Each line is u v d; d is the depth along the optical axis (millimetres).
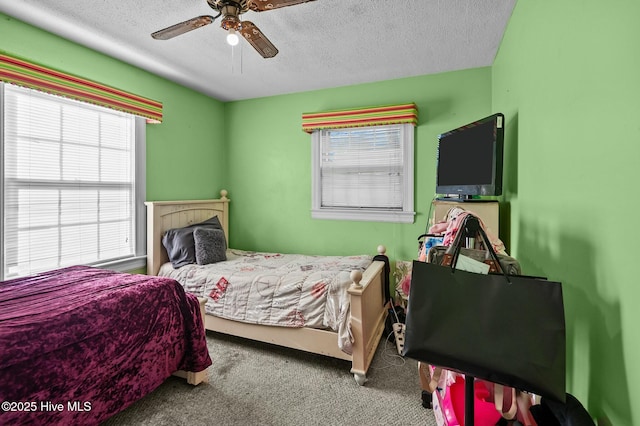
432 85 2963
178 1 1848
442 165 2445
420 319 919
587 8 954
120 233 2736
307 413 1700
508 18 2014
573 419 809
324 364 2225
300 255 3307
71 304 1467
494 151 1821
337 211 3371
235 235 3848
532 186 1526
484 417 1151
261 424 1621
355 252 3324
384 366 2186
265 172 3721
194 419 1660
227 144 3857
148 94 2912
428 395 1716
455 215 1566
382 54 2553
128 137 2787
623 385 773
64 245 2340
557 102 1188
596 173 906
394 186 3172
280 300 2262
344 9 1919
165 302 1809
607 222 850
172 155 3180
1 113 1973
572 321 1062
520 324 814
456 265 1070
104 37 2273
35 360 1232
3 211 1996
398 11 1943
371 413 1694
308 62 2707
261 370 2141
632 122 738
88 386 1408
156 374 1733
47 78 2088
